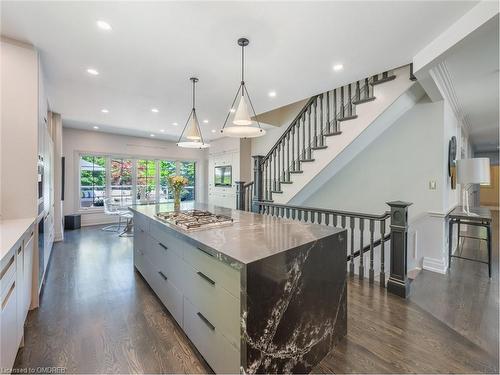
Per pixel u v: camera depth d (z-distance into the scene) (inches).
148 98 150.7
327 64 106.7
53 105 164.6
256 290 49.4
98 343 70.7
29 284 82.6
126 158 275.4
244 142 267.9
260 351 50.6
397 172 150.2
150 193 294.0
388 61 104.0
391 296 99.2
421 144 139.7
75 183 241.3
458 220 137.7
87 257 149.4
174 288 81.1
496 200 425.4
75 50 96.0
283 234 70.9
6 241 59.9
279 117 245.8
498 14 65.6
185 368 61.9
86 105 164.2
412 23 79.1
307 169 151.7
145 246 112.3
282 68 111.0
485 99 149.3
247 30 83.5
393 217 101.7
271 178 182.4
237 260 49.5
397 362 63.9
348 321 82.0
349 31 83.6
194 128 124.1
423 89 127.7
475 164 132.6
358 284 110.7
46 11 74.1
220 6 72.1
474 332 75.9
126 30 83.7
